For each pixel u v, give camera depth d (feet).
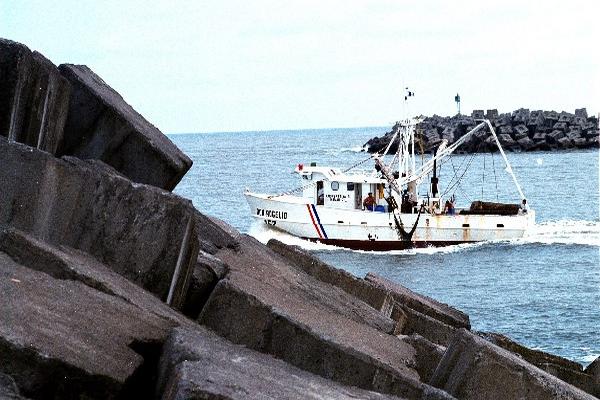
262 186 398.62
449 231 201.26
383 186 202.49
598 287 153.07
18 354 22.35
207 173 497.87
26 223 31.60
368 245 200.95
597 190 352.49
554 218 272.51
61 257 29.17
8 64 38.91
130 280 34.76
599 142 581.12
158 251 35.12
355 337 40.98
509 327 124.77
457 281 166.50
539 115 618.85
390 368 31.22
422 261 189.26
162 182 49.75
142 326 27.22
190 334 27.09
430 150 528.63
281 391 24.00
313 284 50.93
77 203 34.17
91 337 25.13
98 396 23.58
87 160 42.91
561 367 53.26
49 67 42.80
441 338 59.77
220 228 51.42
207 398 21.52
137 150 49.26
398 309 59.11
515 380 32.76
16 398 20.52
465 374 32.96
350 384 31.24
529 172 451.53
